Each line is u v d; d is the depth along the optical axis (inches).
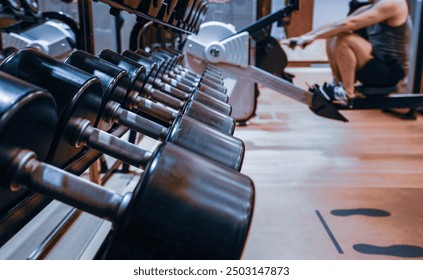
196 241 17.0
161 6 40.9
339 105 114.1
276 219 69.7
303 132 131.0
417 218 70.5
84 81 22.4
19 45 91.9
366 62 114.0
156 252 16.6
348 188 84.0
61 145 21.8
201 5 65.3
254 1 139.1
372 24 112.2
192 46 117.6
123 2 30.0
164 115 33.5
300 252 59.6
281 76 144.7
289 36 269.7
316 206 75.2
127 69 34.1
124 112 28.3
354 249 60.4
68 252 55.3
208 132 25.9
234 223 17.7
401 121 148.0
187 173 18.3
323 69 290.8
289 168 96.0
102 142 22.7
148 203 16.8
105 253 16.6
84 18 60.4
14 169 17.0
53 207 69.6
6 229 18.0
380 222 69.0
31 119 17.1
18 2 66.2
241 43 115.3
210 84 58.8
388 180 88.5
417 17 153.9
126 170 88.8
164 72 54.2
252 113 138.6
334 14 267.1
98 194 17.3
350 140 121.6
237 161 24.8
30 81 21.8
